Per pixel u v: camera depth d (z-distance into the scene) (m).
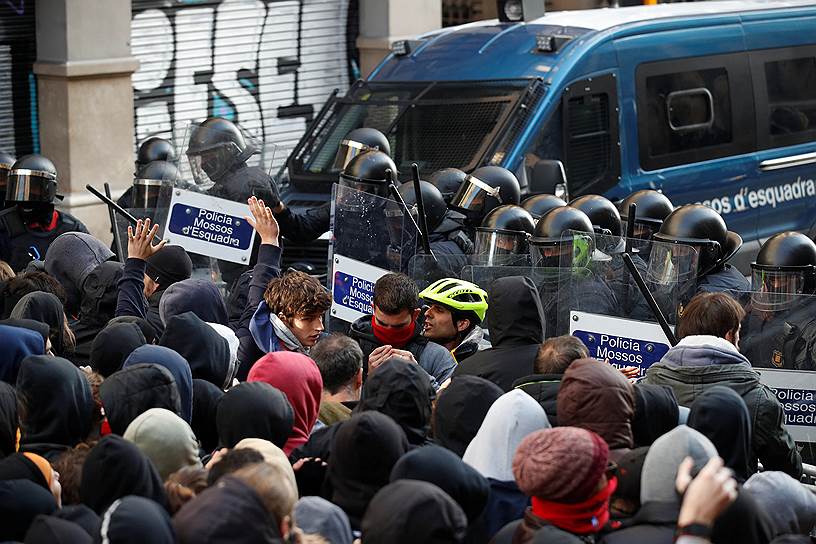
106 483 4.67
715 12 14.24
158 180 10.96
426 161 12.57
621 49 13.21
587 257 8.42
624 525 4.75
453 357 7.64
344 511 5.01
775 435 6.53
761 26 14.53
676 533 4.36
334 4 18.28
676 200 13.57
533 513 4.60
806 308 7.71
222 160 10.38
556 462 4.49
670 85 13.57
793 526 5.39
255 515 3.96
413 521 4.12
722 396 5.41
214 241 9.98
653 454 4.74
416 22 18.55
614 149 13.04
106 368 6.68
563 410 5.25
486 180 10.45
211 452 6.31
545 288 8.34
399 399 5.54
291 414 5.59
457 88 13.05
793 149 14.70
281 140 18.06
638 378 7.88
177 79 16.86
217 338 6.62
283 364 5.92
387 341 7.58
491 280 8.41
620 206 11.29
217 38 17.16
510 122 12.44
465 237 10.18
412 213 9.94
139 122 16.58
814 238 13.39
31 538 4.36
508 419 5.23
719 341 6.74
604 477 4.57
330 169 13.10
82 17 15.34
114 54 15.69
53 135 15.64
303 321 7.44
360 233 9.14
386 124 13.04
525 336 6.79
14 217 10.59
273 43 17.73
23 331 6.66
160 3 16.50
